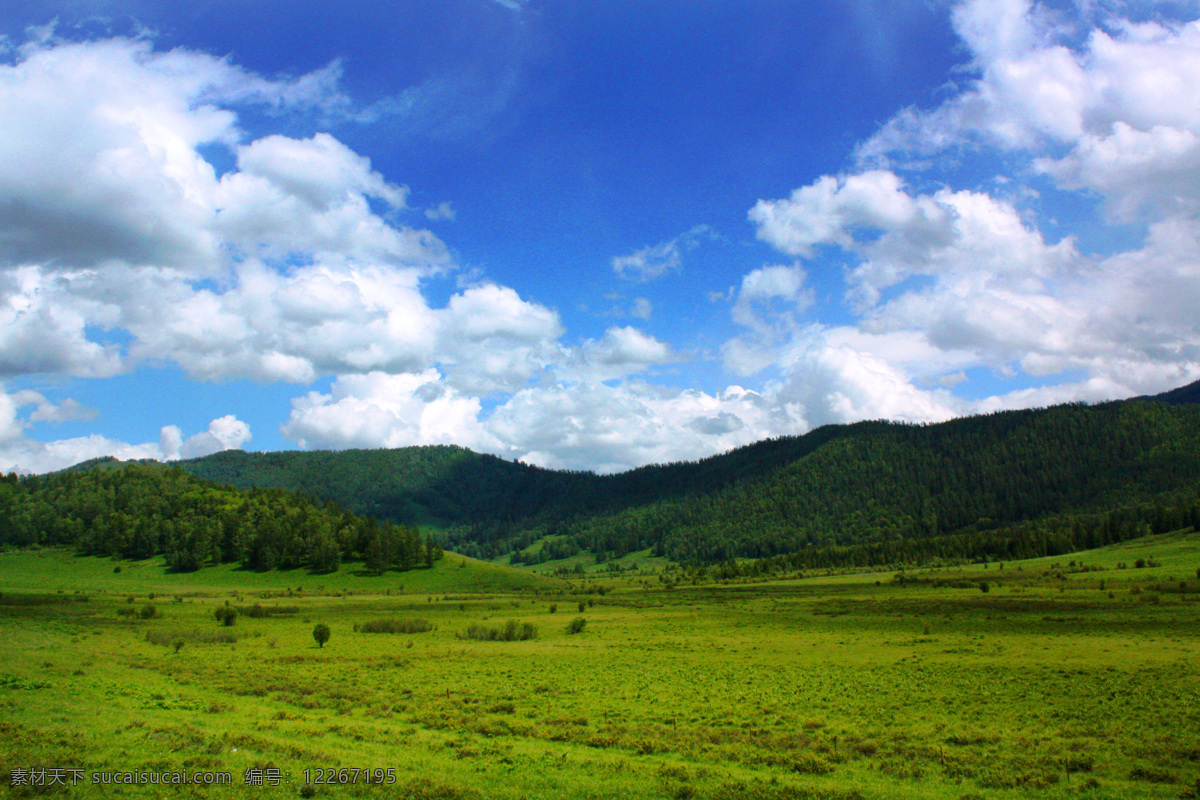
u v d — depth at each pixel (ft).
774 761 87.71
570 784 73.46
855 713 122.21
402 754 84.94
